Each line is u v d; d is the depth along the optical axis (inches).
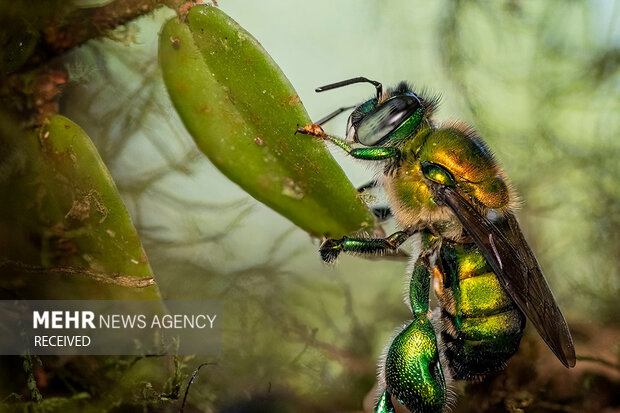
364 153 3.0
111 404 2.8
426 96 3.1
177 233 3.1
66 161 2.7
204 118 2.7
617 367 3.1
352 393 3.2
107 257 2.7
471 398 3.1
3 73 2.7
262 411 3.1
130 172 3.0
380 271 3.4
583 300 3.4
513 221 3.1
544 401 3.1
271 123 2.7
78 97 2.9
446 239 3.1
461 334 3.0
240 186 2.7
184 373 2.9
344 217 2.8
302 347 3.2
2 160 2.7
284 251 3.3
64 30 2.7
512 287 3.0
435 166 3.1
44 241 2.7
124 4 2.7
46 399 2.7
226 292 3.2
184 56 2.6
